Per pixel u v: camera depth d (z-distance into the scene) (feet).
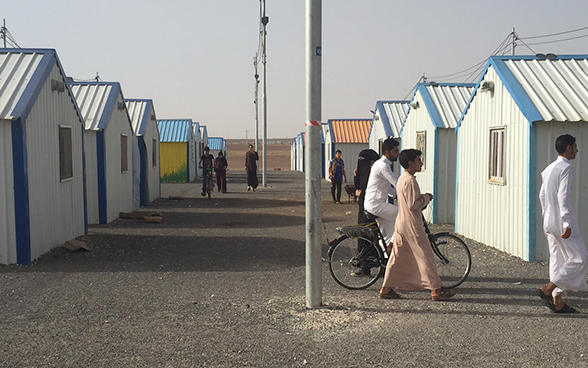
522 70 34.50
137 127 63.05
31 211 30.27
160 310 20.66
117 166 51.21
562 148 20.02
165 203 66.74
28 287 24.30
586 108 30.58
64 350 16.37
